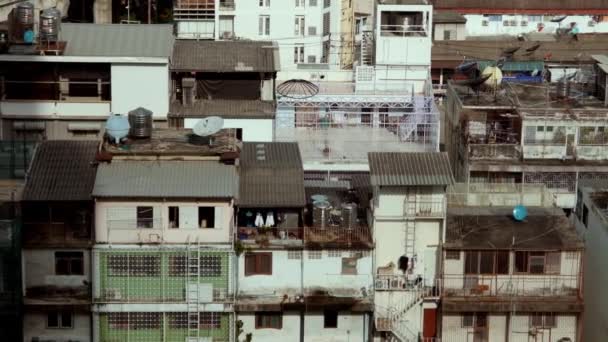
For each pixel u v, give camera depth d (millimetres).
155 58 107562
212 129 91000
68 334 88188
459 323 89875
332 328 89938
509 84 123438
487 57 171375
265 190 90625
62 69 108062
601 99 118188
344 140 114688
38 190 87875
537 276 89562
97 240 87062
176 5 147500
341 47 160375
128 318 87875
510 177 110125
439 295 89750
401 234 90250
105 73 108500
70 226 87875
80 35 110688
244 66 112188
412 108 118312
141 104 108750
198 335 88500
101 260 87062
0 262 86062
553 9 199125
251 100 113250
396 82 124875
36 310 87312
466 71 138750
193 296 87812
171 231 87375
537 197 97188
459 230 90688
